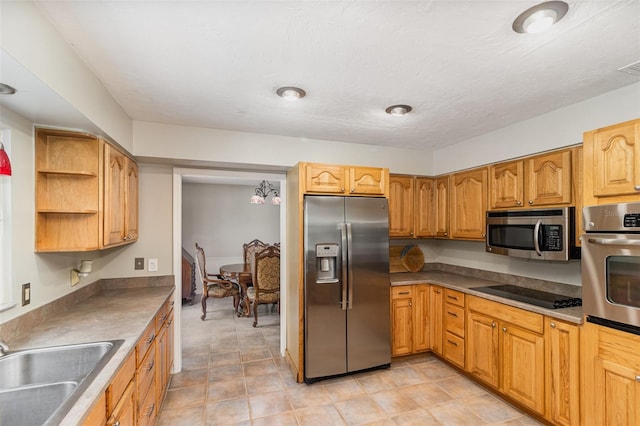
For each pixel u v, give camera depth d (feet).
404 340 10.62
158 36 4.79
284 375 9.79
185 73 6.03
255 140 10.05
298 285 9.36
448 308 10.17
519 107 7.88
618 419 5.60
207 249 21.98
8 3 3.50
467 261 11.93
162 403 8.13
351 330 9.57
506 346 8.04
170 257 9.95
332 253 9.35
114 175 7.23
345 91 6.93
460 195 10.98
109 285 9.20
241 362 10.75
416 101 7.49
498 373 8.25
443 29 4.66
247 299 16.25
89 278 8.27
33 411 3.86
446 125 9.34
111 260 9.29
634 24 4.50
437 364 10.52
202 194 21.95
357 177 9.95
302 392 8.76
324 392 8.76
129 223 8.50
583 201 6.24
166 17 4.34
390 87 6.73
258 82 6.47
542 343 7.13
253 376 9.72
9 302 5.18
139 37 4.81
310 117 8.60
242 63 5.68
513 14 4.30
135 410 5.33
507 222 8.87
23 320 5.47
